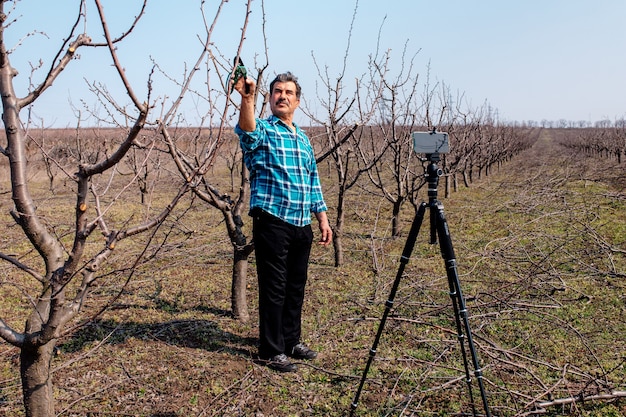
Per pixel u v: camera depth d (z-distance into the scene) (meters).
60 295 2.08
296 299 3.67
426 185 12.77
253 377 3.45
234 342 4.04
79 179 2.00
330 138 6.38
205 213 10.33
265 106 4.50
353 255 6.93
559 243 6.99
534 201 9.82
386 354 3.81
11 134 2.02
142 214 9.87
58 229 8.59
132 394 3.24
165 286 5.56
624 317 4.44
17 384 3.35
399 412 3.04
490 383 3.14
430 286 5.39
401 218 9.74
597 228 7.73
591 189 12.34
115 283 5.58
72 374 3.49
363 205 11.05
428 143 2.69
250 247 4.35
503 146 21.14
